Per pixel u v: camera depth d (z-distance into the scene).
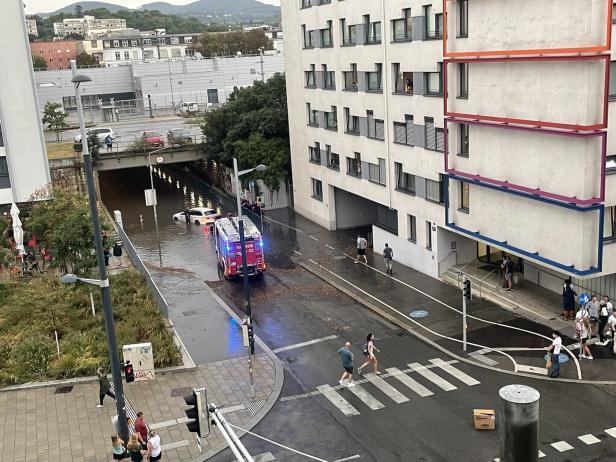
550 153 26.25
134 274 37.25
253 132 58.53
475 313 30.66
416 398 23.31
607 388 23.00
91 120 100.75
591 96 24.11
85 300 32.75
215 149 64.75
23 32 46.62
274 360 27.28
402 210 38.97
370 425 21.70
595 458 18.88
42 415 23.42
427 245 36.88
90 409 23.70
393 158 39.28
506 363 25.48
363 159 42.91
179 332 31.17
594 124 24.36
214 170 71.88
